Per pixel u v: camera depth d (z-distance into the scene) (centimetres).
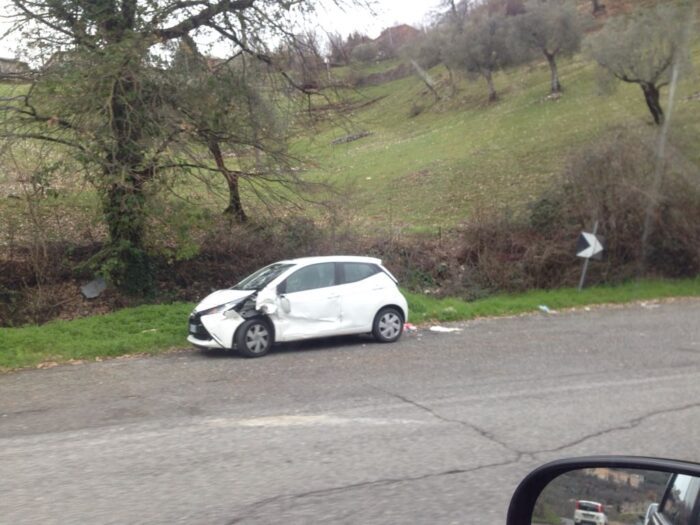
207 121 1680
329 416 859
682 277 2192
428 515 555
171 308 1605
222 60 1788
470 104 5259
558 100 4525
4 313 1658
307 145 1900
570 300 1933
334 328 1342
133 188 1548
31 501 586
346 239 2027
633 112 3644
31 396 995
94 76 1514
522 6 4672
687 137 2406
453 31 4816
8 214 1833
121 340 1364
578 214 2156
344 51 1950
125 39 1551
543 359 1216
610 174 2162
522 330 1547
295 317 1303
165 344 1367
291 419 848
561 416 852
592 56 3362
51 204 1714
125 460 695
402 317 1422
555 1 4466
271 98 1811
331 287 1350
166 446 743
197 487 618
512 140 3909
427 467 671
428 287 2042
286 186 1836
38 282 1741
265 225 1928
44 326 1491
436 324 1659
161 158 1595
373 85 2219
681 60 3133
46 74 1545
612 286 2120
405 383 1041
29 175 1590
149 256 1755
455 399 941
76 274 1784
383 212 2859
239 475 650
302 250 1933
